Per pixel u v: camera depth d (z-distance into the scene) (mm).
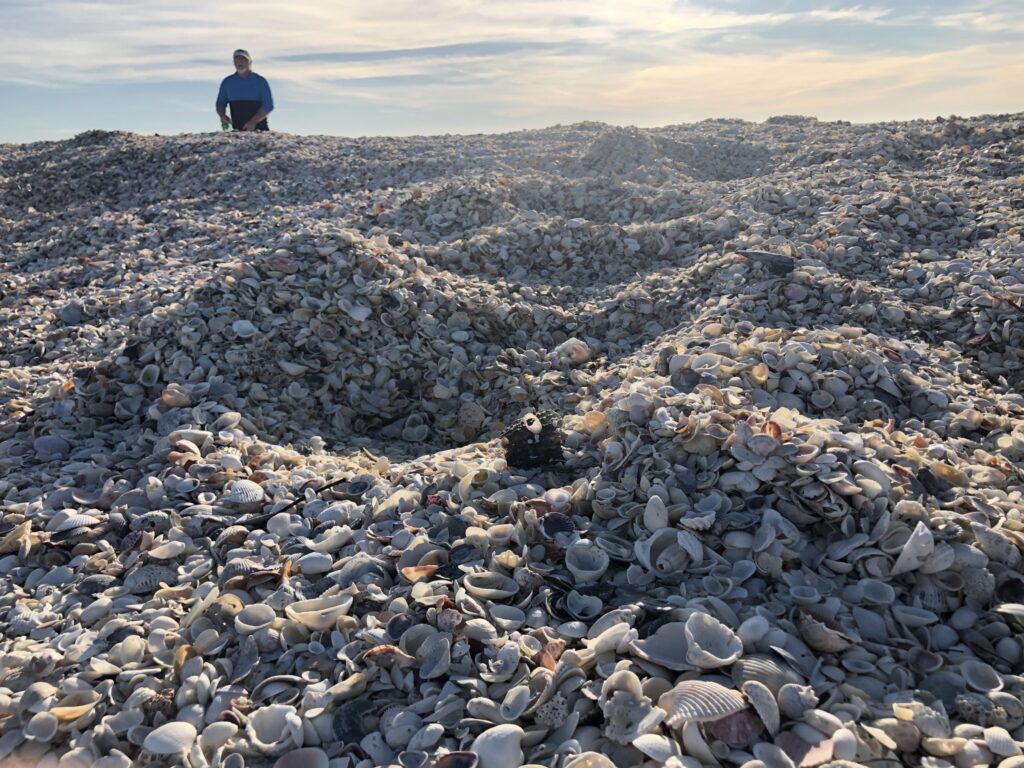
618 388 4734
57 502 3797
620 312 6199
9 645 2895
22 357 5891
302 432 4895
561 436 3855
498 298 6250
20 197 12422
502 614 2809
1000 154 9289
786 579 2830
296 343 5301
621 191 9031
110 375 4922
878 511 2982
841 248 6426
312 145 13484
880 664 2508
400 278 5871
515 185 8953
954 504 3105
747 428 3266
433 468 3930
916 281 6078
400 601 2861
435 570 3031
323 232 6113
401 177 11422
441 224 8219
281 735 2438
